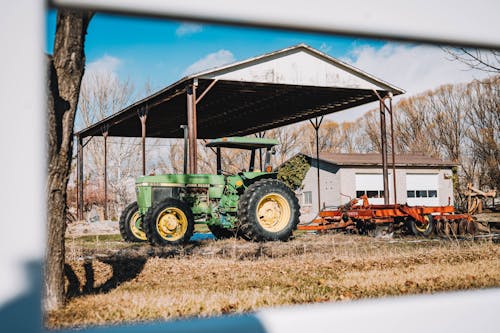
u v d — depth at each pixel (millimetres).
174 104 16391
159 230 8602
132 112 15812
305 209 24188
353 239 9547
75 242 9414
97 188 23547
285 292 4707
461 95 33062
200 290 4820
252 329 2910
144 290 4883
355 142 37812
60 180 4020
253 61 12914
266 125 22141
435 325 3160
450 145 33406
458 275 5441
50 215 4016
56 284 4094
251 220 8883
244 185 9539
